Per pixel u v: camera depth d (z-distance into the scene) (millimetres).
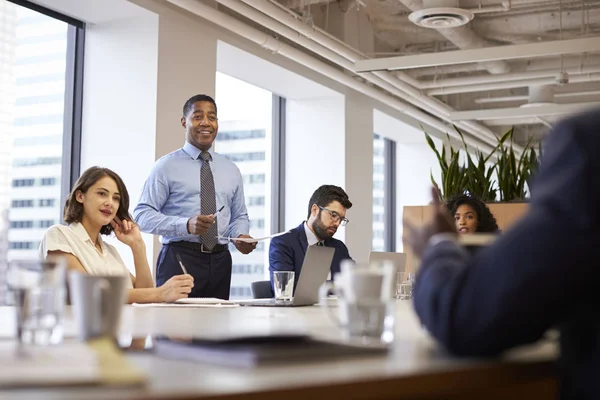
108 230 3340
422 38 7953
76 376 740
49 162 5469
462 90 7984
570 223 898
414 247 1156
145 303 2736
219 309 2365
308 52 7352
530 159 5832
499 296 930
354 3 7297
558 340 1019
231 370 831
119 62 5562
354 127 8219
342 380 749
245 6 5496
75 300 1083
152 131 5414
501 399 961
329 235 4141
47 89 5457
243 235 4254
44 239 3020
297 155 8172
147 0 5363
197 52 5863
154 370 833
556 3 6684
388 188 10844
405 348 1097
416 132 10117
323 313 2156
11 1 5133
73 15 5500
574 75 7605
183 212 4352
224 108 7375
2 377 735
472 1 6641
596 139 905
